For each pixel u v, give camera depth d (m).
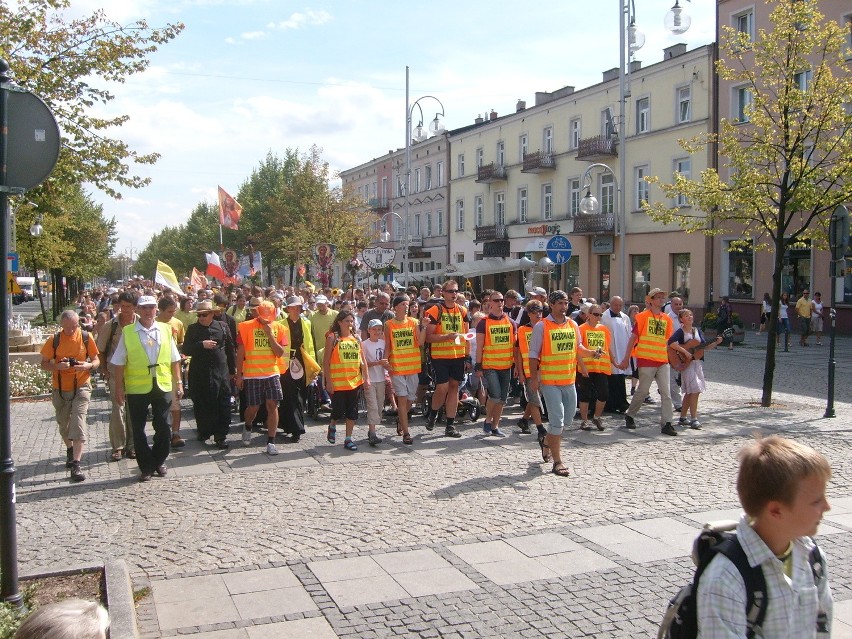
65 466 9.40
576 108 41.91
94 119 15.54
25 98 4.75
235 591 5.36
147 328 8.62
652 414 12.74
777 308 13.66
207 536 6.58
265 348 9.90
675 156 35.22
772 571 2.22
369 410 10.34
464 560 5.93
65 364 8.71
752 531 2.26
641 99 37.47
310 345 11.12
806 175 13.45
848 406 13.70
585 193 23.64
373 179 70.56
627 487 8.08
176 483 8.45
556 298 8.60
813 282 29.67
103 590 5.14
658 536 6.47
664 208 15.30
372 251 29.67
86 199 50.59
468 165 53.88
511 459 9.49
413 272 61.84
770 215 14.12
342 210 47.34
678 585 5.41
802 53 13.41
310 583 5.50
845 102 13.41
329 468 9.09
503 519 6.96
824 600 2.37
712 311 33.25
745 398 14.74
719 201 14.06
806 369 19.75
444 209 56.97
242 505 7.53
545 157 43.66
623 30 25.31
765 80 13.76
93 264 53.59
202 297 14.27
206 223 77.31
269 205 52.84
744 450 2.32
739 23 32.12
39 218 23.23
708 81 33.16
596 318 11.19
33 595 4.98
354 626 4.80
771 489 2.18
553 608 5.04
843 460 9.30
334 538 6.48
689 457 9.51
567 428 11.46
